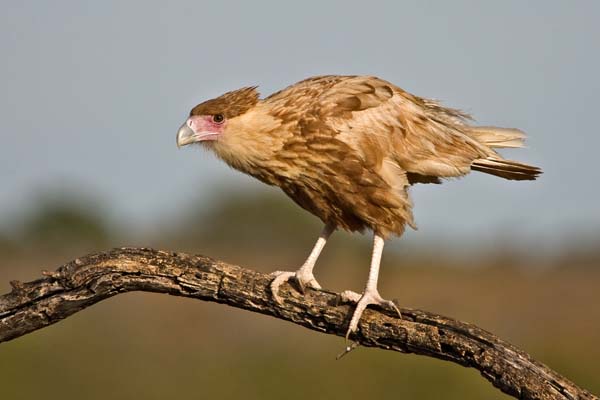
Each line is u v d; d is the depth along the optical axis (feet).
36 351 66.69
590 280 95.35
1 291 87.61
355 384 61.72
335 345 68.49
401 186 33.42
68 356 66.69
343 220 34.04
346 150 32.78
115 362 66.39
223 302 29.45
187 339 70.18
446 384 59.82
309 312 29.09
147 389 63.16
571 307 84.12
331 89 33.63
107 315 73.10
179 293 29.12
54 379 63.98
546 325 77.82
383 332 28.35
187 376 63.82
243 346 69.15
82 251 113.50
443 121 35.88
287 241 119.44
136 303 76.33
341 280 91.35
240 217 119.44
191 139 32.91
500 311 84.02
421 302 88.74
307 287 29.68
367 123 33.40
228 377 63.16
